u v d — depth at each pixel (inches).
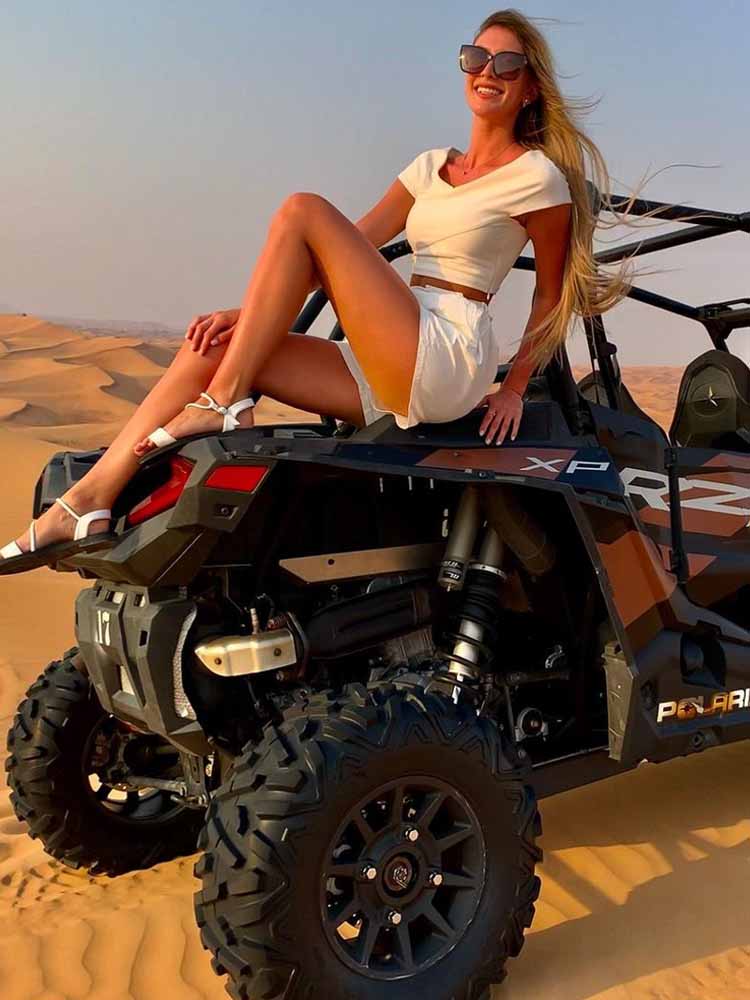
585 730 132.7
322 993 94.2
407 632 120.9
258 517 110.7
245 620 113.7
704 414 166.7
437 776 101.0
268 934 91.4
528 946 119.0
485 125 121.3
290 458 100.3
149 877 139.6
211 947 94.3
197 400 109.3
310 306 135.4
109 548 105.4
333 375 114.4
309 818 93.0
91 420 1788.9
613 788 169.8
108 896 133.2
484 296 118.2
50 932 120.3
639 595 121.1
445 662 118.7
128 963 113.5
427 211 120.3
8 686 232.7
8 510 539.2
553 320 119.6
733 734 133.6
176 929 121.5
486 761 103.5
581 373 148.6
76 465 116.6
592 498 115.8
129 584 110.9
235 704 112.8
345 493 119.3
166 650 105.8
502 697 127.0
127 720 117.0
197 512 98.3
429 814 101.7
